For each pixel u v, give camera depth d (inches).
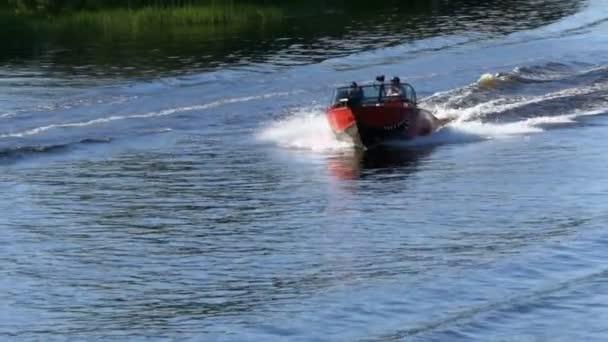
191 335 2170.3
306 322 2196.1
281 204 3189.0
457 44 6131.9
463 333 2111.2
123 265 2637.8
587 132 4082.2
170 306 2340.1
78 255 2723.9
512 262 2524.6
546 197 3169.3
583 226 2829.7
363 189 3346.5
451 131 4121.6
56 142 4018.2
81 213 3120.1
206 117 4473.4
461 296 2305.6
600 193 3196.4
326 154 3870.6
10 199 3272.6
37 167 3671.3
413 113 3959.2
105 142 4023.1
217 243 2802.7
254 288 2433.6
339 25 6904.5
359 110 3870.6
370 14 7426.2
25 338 2181.3
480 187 3319.4
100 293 2436.0
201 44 6259.8
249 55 5851.4
